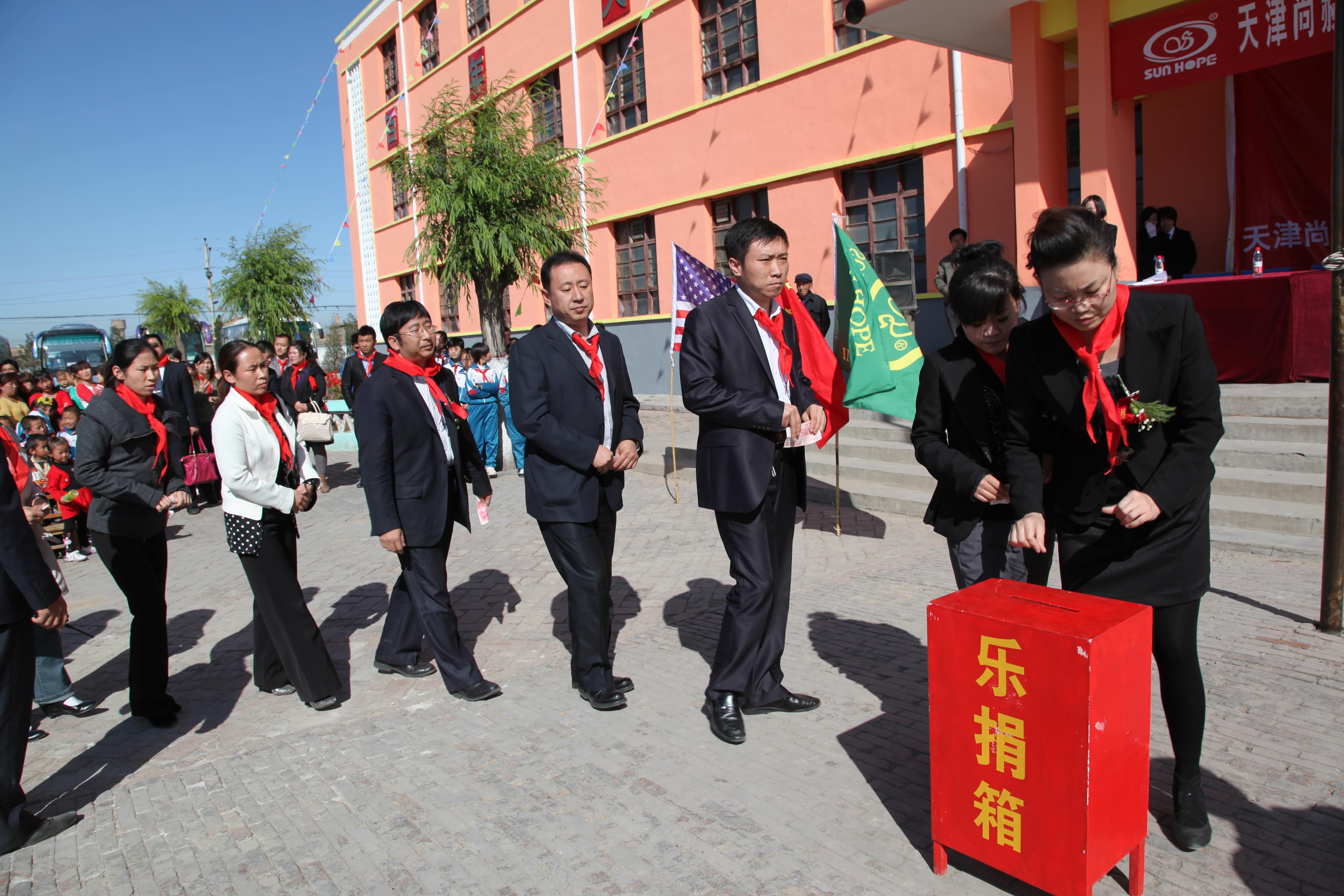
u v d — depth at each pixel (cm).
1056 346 243
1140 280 844
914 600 512
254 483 396
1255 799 278
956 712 237
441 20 2148
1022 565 309
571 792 316
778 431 351
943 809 245
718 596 556
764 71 1339
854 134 1218
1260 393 666
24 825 306
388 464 405
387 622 464
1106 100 802
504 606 572
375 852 285
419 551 417
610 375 411
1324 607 409
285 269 2369
